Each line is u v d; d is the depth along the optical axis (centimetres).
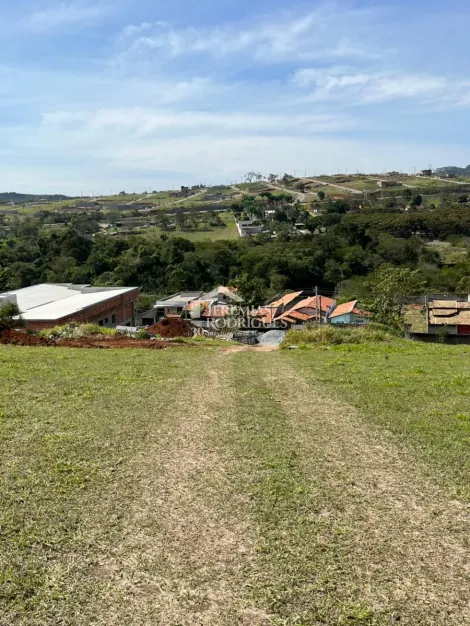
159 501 582
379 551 486
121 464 687
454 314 4153
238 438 800
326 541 502
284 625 393
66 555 477
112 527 525
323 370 1432
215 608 411
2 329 2355
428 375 1322
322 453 735
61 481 628
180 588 434
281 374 1380
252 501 583
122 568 459
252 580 444
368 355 1808
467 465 687
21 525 525
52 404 979
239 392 1135
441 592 429
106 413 923
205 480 638
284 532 518
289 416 935
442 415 922
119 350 1914
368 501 585
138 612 406
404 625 394
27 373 1272
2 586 431
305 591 430
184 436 807
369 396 1079
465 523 538
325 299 4900
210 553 482
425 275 5856
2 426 833
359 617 400
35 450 730
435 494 603
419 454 729
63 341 2153
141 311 5197
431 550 488
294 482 633
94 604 414
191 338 2569
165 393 1101
